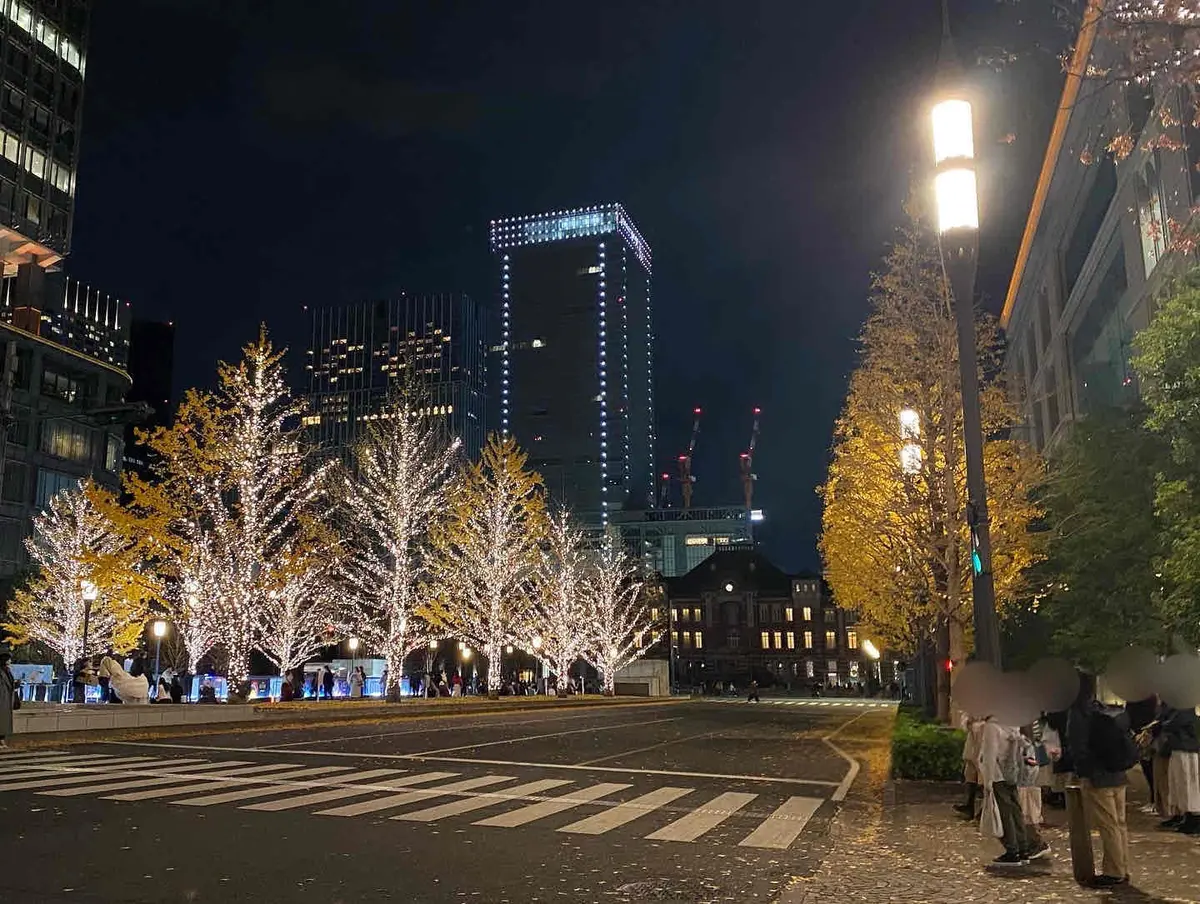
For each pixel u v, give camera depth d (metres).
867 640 41.75
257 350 35.72
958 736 16.66
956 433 23.41
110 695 35.09
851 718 45.09
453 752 21.55
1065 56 9.61
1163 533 17.81
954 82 11.48
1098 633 21.84
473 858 9.66
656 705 60.84
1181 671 11.12
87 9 89.25
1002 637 31.28
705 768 19.14
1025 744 9.41
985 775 9.38
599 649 71.12
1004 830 9.29
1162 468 20.08
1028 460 24.77
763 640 123.56
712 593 126.00
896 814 12.50
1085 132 36.72
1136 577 20.81
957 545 22.39
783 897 7.97
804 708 61.19
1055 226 46.78
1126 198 33.81
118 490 89.62
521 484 50.38
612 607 72.06
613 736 28.62
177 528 36.38
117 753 19.84
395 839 10.58
